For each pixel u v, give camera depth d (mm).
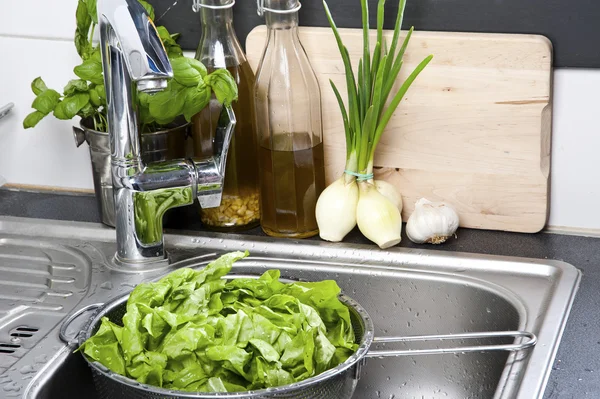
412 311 1227
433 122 1294
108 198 1344
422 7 1273
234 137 1308
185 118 1256
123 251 1262
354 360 920
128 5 1031
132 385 888
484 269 1217
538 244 1285
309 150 1277
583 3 1207
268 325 933
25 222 1405
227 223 1350
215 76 1177
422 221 1265
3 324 1137
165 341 956
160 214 1234
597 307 1112
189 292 1020
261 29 1340
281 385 908
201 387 917
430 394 1188
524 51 1224
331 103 1333
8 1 1448
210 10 1256
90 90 1258
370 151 1263
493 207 1312
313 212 1312
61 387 1030
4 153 1547
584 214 1312
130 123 1169
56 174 1538
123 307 1073
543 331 1038
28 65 1481
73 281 1250
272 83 1252
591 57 1231
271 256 1285
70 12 1429
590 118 1262
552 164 1302
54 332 1102
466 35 1248
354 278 1234
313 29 1312
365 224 1265
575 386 945
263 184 1309
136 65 998
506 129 1266
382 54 1279
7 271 1285
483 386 1147
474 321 1193
